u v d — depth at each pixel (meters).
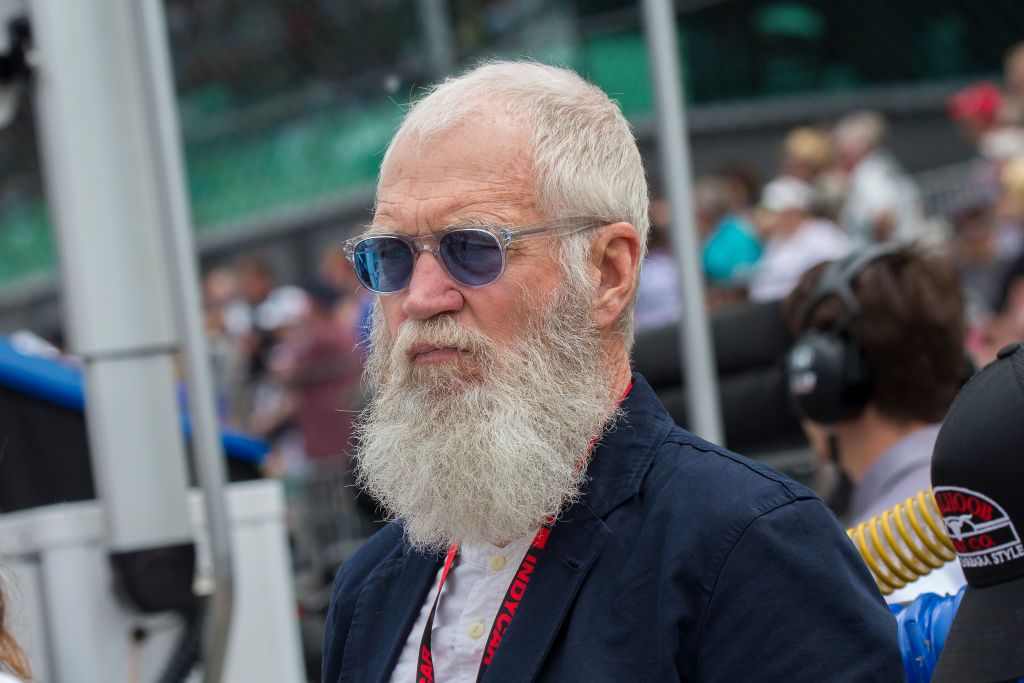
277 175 21.59
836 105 22.67
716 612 3.15
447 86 3.68
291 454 15.27
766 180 20.84
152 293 5.47
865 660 3.09
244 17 21.34
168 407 5.49
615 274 3.64
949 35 23.16
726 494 3.25
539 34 18.23
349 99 20.64
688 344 6.14
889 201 16.02
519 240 3.49
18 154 22.00
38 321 22.48
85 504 6.00
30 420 6.49
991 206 15.60
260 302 18.59
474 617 3.51
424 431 3.52
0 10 5.51
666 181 6.22
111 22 5.50
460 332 3.48
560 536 3.41
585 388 3.50
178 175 5.46
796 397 5.17
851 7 22.95
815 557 3.17
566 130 3.57
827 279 5.17
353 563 4.02
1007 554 2.75
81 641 5.37
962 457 2.81
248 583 5.98
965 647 2.78
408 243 3.55
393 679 3.64
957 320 5.05
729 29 22.56
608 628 3.24
